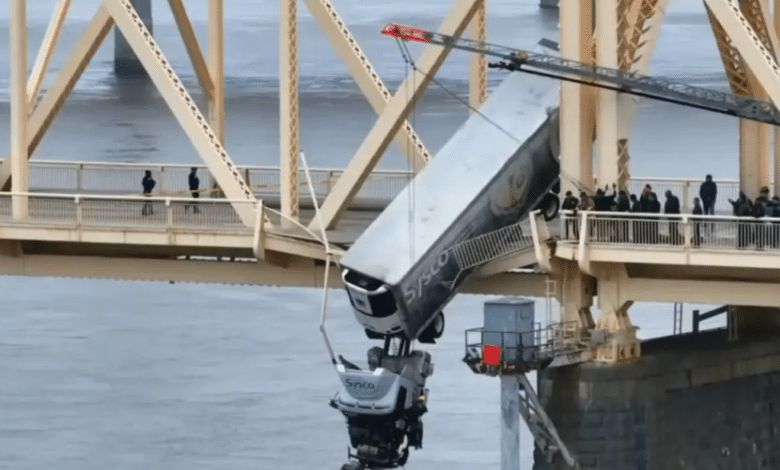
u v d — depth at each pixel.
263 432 82.69
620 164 73.06
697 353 74.69
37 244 79.25
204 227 76.12
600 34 72.50
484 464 78.94
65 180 86.38
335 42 79.50
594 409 72.38
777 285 71.00
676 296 71.81
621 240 70.75
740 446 76.00
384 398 72.75
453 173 74.06
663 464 73.56
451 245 72.56
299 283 77.12
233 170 77.12
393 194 83.12
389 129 77.50
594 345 72.25
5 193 78.44
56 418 85.06
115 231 76.69
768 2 75.69
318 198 84.50
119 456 80.69
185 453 81.00
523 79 76.44
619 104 72.69
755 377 76.88
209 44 84.12
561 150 73.06
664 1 73.56
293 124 78.25
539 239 71.56
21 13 79.62
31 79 81.62
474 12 76.12
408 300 71.75
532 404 71.31
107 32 82.94
